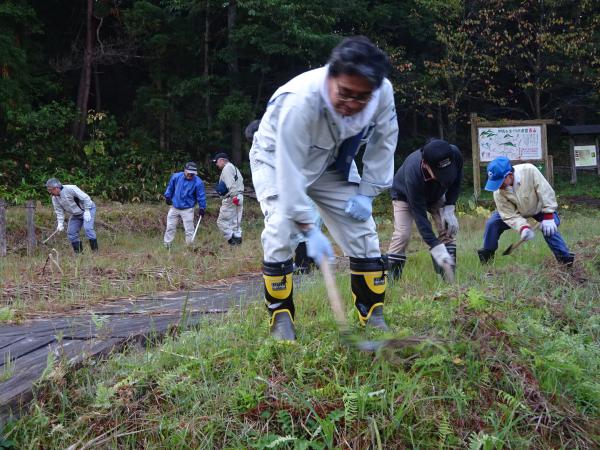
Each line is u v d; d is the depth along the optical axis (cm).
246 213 1648
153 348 387
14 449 292
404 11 2173
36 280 693
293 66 2006
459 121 2444
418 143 2361
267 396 308
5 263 868
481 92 2203
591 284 550
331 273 313
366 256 375
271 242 359
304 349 341
